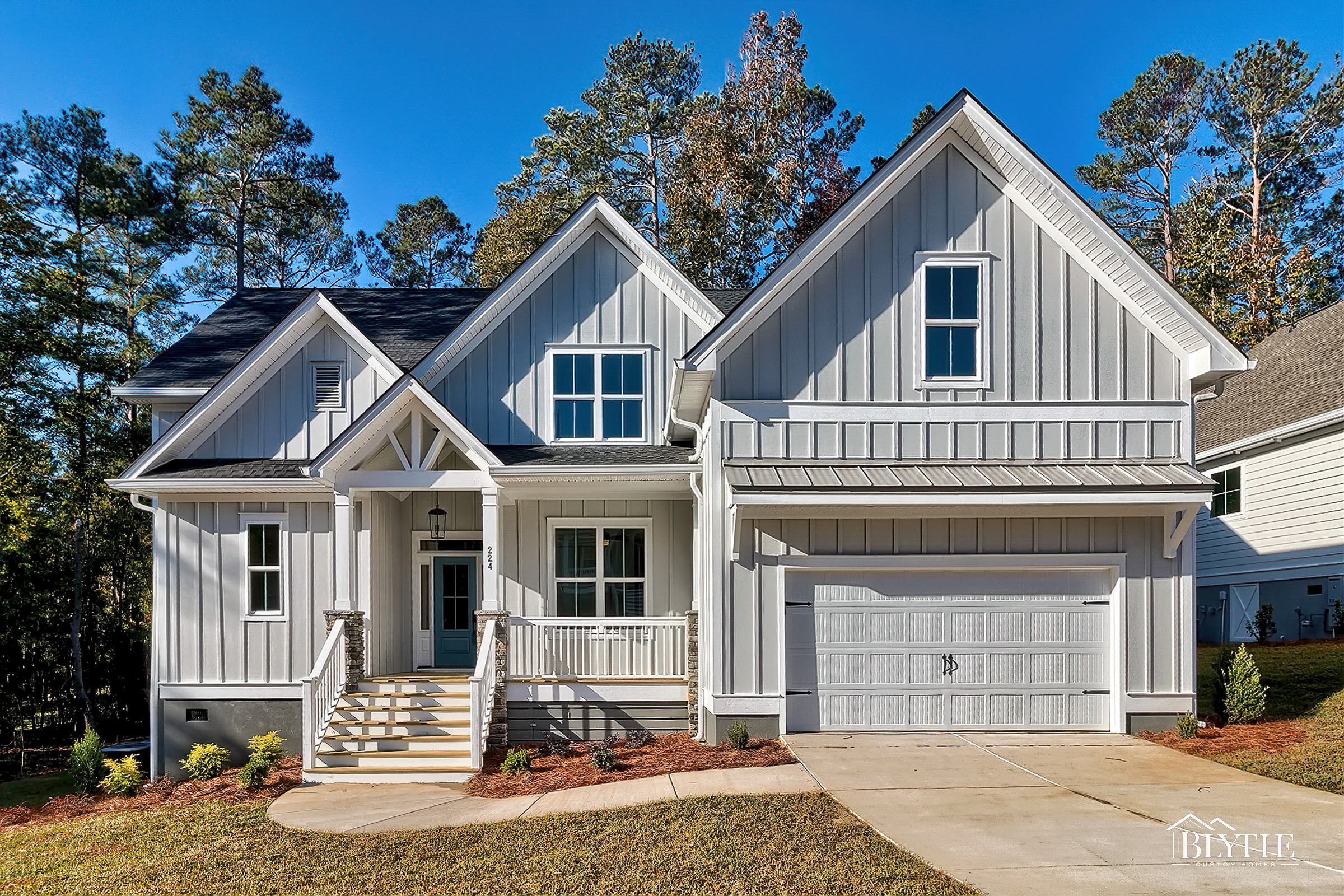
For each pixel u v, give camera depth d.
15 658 21.58
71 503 23.44
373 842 9.18
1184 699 12.84
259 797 11.64
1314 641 18.97
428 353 15.77
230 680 15.16
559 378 16.36
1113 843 8.06
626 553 16.44
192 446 16.09
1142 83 45.34
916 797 9.64
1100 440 12.94
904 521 12.98
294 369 16.25
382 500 15.56
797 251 12.76
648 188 42.94
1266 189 42.53
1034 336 13.02
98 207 31.08
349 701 13.87
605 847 8.44
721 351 12.80
